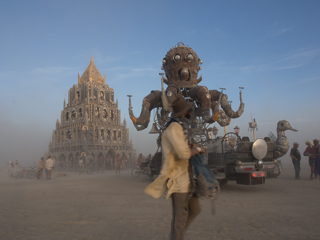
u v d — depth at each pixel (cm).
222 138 1119
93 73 5047
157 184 286
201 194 287
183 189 281
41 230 496
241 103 1642
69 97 4959
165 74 1781
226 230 475
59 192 1112
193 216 303
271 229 482
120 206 756
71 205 778
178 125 284
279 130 1531
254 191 1026
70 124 4556
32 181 1855
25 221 571
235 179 1113
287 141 1493
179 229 277
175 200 284
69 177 2292
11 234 470
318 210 650
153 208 720
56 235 462
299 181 1362
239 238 427
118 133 4862
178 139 271
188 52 1686
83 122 4247
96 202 832
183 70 1652
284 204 740
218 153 1141
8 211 686
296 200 804
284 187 1126
